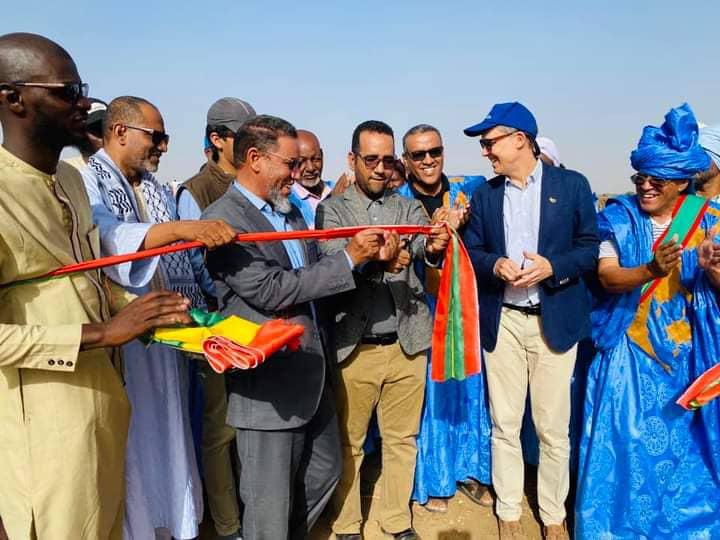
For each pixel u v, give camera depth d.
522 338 3.24
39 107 1.81
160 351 2.75
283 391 2.54
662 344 3.07
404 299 3.10
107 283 2.21
